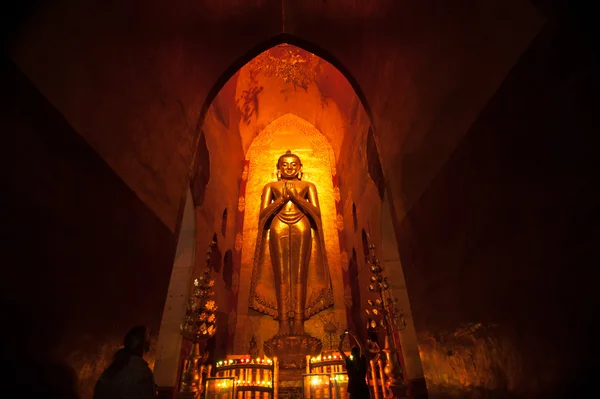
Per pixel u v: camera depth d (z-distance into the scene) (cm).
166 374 589
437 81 297
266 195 1006
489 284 221
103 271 246
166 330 623
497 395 214
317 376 614
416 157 340
